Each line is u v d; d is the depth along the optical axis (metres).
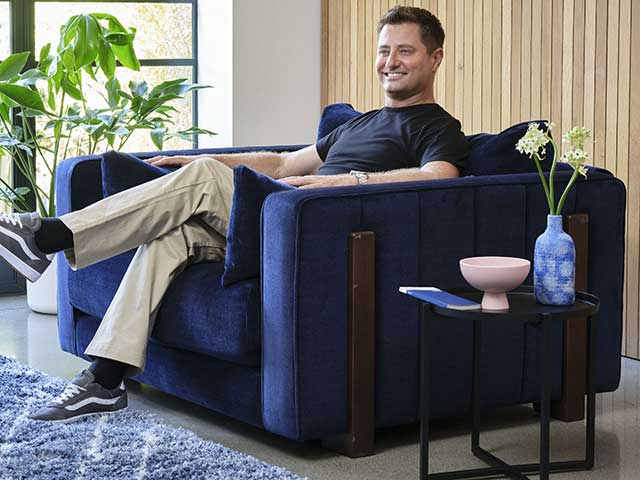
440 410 3.21
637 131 4.11
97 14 5.52
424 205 3.11
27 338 4.69
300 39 6.00
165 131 5.42
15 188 5.86
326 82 6.03
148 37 6.23
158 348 3.54
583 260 3.39
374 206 3.02
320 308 2.95
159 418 3.37
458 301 2.73
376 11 5.52
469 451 3.13
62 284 4.02
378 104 5.54
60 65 5.22
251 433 3.29
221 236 3.46
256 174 3.10
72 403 3.26
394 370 3.11
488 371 3.28
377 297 3.06
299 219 2.90
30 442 3.02
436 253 3.15
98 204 3.34
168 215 3.34
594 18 4.25
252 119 5.95
